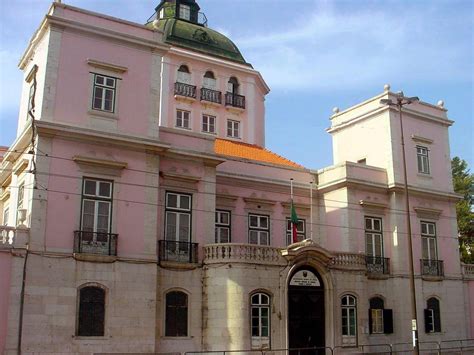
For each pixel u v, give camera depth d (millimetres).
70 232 20297
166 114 32594
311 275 24562
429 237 29953
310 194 29234
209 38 36188
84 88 21578
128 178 21797
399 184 29000
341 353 24312
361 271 25922
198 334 22391
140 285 21188
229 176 26672
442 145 32094
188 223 23422
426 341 28000
